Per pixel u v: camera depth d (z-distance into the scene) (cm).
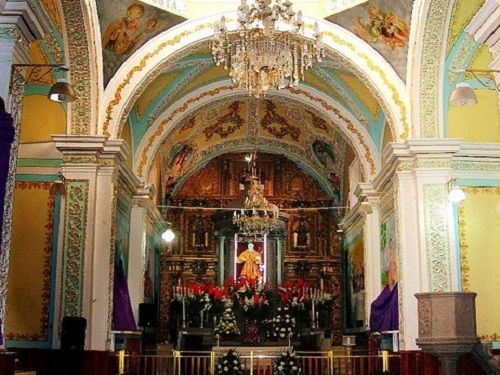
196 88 1731
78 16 1242
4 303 776
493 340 1296
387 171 1478
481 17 829
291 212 2423
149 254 1984
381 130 1645
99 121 1362
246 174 2423
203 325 1984
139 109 1647
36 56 1283
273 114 2119
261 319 1884
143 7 1331
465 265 1322
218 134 2228
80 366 1186
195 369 1769
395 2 1302
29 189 1337
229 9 1424
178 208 2392
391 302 1478
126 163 1544
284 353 1535
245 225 2128
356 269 2025
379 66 1411
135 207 1716
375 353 1609
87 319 1284
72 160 1330
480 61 1280
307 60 1096
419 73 1334
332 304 2281
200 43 1424
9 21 775
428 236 1306
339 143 2114
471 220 1339
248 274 2270
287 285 2033
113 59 1386
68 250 1308
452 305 1024
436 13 1245
